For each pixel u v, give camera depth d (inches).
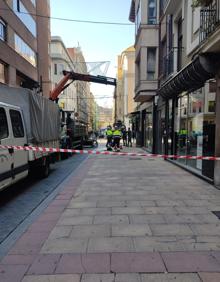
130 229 184.4
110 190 297.7
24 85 1004.6
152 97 749.3
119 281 125.0
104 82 903.7
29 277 129.5
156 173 404.2
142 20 700.7
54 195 281.3
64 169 487.5
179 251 152.4
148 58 714.2
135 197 265.9
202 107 373.1
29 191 316.5
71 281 125.5
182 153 476.4
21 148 270.2
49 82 1504.7
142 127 999.0
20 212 238.4
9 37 848.3
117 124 841.5
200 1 292.7
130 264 139.3
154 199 257.4
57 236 175.6
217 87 309.4
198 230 181.5
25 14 1021.8
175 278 126.4
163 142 618.5
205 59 309.0
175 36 521.0
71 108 2320.4
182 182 334.6
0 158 240.2
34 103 349.7
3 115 261.0
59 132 493.4
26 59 1033.5
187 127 444.5
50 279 127.3
